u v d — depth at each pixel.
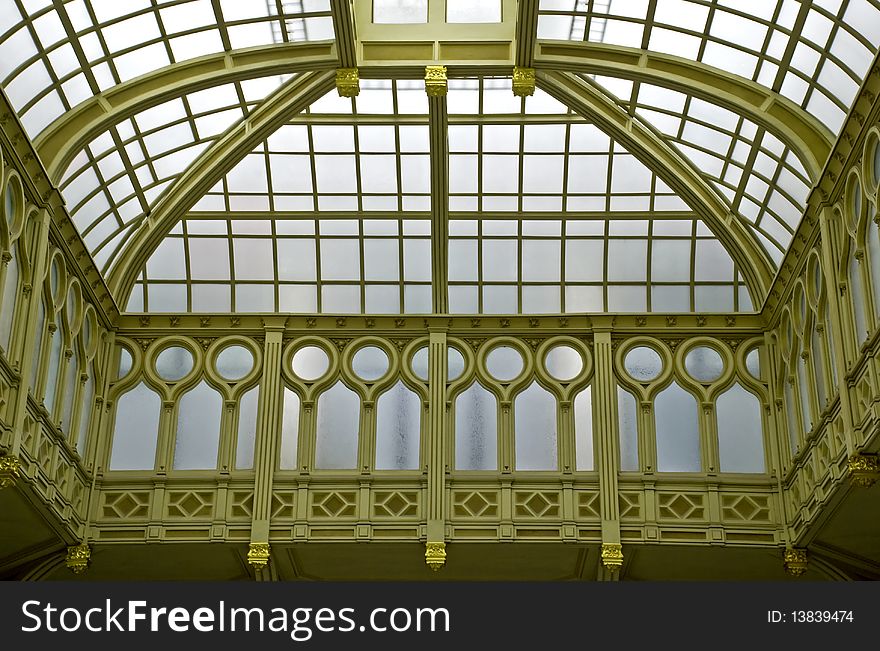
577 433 28.72
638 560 28.42
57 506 25.58
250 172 29.78
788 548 27.02
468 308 30.72
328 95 28.27
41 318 24.41
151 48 25.14
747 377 29.02
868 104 20.98
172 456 28.58
